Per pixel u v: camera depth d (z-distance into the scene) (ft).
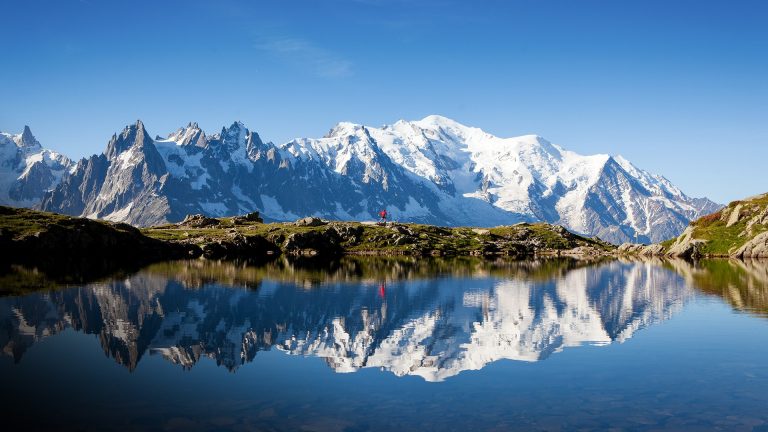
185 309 302.04
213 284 417.69
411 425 132.87
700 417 137.69
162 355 200.75
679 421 135.03
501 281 467.93
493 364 189.67
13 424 132.67
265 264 632.79
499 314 297.53
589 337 234.79
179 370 181.06
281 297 355.56
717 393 156.25
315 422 134.62
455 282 458.50
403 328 257.75
